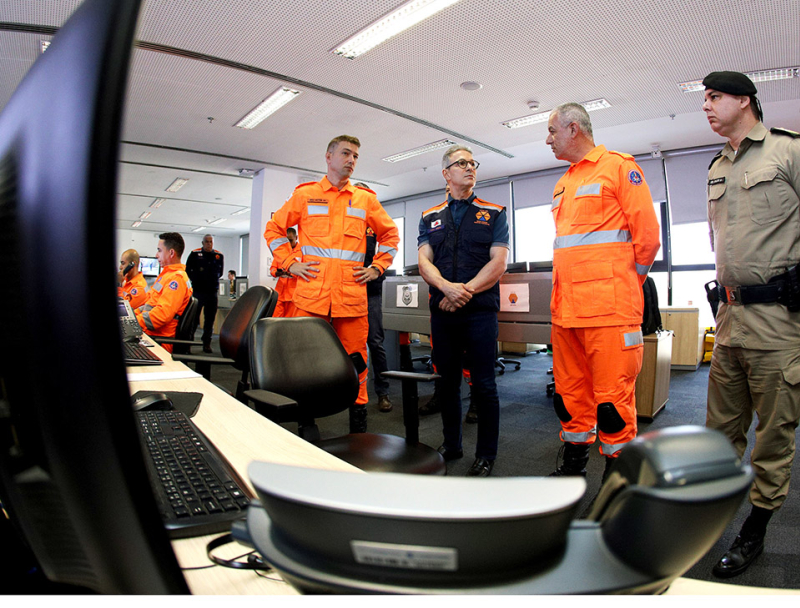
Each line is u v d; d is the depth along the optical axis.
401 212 9.57
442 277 2.08
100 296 0.22
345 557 0.20
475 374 2.03
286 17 3.29
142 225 12.54
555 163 7.07
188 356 1.75
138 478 0.23
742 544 1.40
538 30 3.41
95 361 0.22
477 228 2.05
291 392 1.40
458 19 3.29
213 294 6.23
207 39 3.57
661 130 5.64
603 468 2.16
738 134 1.44
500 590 0.19
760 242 1.36
